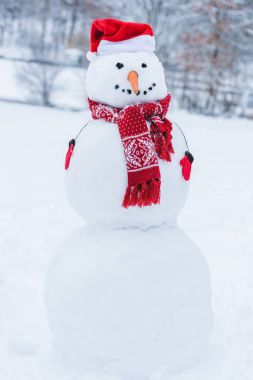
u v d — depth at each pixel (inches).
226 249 241.1
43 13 1256.2
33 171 383.6
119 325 120.2
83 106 841.5
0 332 156.7
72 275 124.0
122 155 118.6
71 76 906.1
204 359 138.5
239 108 956.6
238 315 169.8
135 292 119.7
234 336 156.7
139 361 122.9
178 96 962.7
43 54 901.2
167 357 124.9
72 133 574.6
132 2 961.5
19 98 842.8
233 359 142.3
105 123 124.6
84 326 122.1
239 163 471.5
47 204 297.4
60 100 853.8
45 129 591.8
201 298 127.5
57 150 471.8
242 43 1026.1
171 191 122.3
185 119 821.2
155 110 122.2
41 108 787.4
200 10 984.3
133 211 121.4
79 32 1029.2
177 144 125.0
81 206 126.0
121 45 123.7
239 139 637.9
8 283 190.7
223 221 285.6
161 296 121.3
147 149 116.6
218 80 957.8
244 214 300.7
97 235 127.6
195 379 128.5
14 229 250.1
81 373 126.1
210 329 133.2
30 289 187.6
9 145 482.0
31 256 218.7
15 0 1250.0
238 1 1002.1
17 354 143.0
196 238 254.7
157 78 124.6
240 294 190.7
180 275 124.0
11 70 962.7
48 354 141.6
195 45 970.7
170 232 129.1
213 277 206.7
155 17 933.2
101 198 120.6
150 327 120.9
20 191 323.6
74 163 124.3
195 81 971.3
